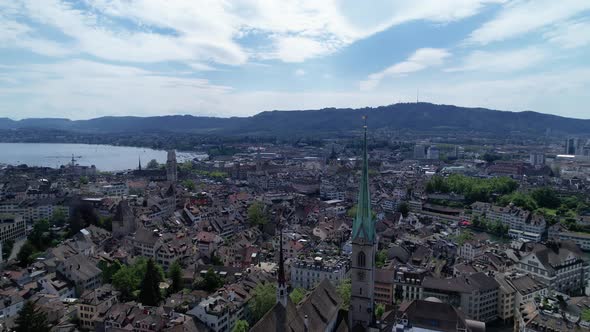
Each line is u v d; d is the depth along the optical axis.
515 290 183.50
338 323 138.75
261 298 167.00
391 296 189.75
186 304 171.00
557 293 185.88
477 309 178.25
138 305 168.88
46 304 169.00
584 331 138.00
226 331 160.12
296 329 112.62
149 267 184.12
